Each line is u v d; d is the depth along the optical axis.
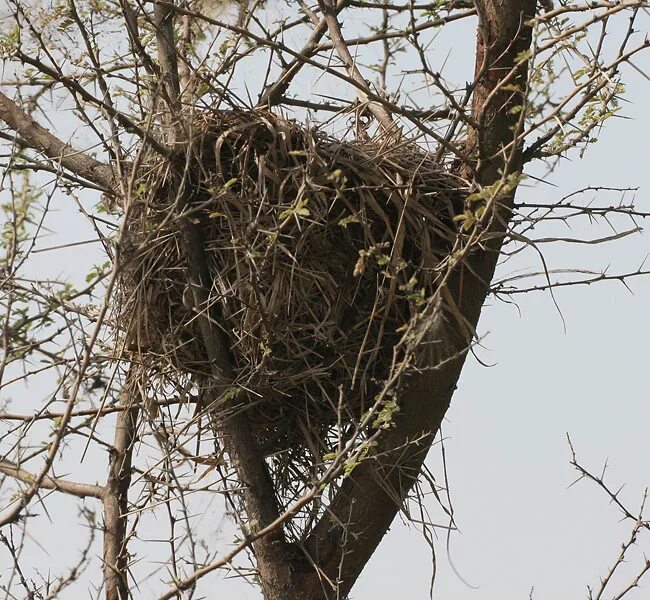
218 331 7.68
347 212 7.66
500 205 6.98
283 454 8.00
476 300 7.52
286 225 7.55
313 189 7.12
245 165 7.48
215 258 7.69
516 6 7.52
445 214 7.71
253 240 7.50
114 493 8.16
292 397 7.91
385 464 7.42
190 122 7.38
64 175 7.42
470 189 7.38
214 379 7.67
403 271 7.62
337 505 7.60
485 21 7.51
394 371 7.32
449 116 8.11
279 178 7.52
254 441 7.74
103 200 7.80
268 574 7.54
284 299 7.53
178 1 7.88
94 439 7.55
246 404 7.72
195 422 7.81
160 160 7.57
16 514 6.37
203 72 7.73
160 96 7.21
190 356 7.87
